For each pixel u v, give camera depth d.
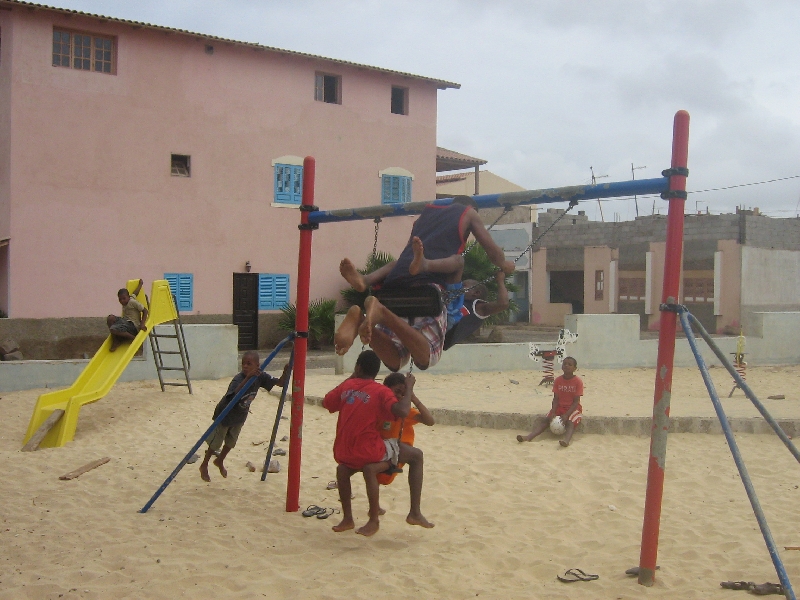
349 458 6.07
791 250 32.50
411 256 5.27
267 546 6.18
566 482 8.09
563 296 38.66
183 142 21.58
